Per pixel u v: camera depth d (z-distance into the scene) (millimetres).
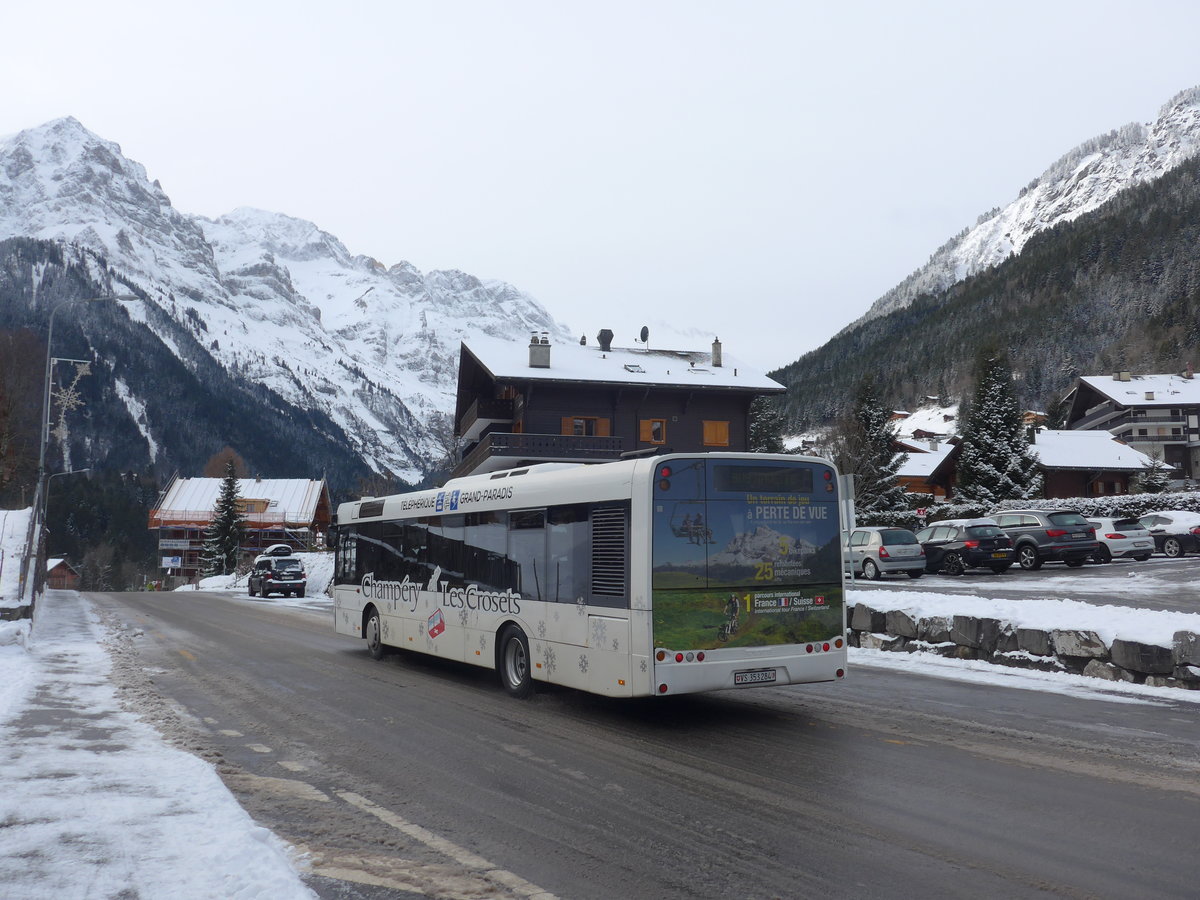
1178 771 7375
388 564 15648
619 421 49969
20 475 72062
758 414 74000
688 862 5414
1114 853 5488
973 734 8844
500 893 4934
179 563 107312
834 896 4875
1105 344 159250
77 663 15234
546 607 10945
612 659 9758
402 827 6098
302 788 7125
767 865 5352
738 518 9891
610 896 4898
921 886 5004
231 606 34844
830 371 195500
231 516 95812
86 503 141875
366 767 7836
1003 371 50156
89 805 6203
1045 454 60719
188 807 6156
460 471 57594
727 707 10680
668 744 8711
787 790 6980
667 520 9539
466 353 53875
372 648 16156
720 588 9680
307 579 52219
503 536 12023
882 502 49906
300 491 125438
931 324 197875
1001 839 5766
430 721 9977
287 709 10766
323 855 5516
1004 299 192250
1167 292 163500
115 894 4629
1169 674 11148
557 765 7879
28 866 5008
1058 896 4848
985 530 30078
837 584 10352
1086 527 30938
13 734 8820
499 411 52344
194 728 9547
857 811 6406
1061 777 7227
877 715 9930
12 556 47094
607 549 9961
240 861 5102
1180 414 84625
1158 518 35312
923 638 14586
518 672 11617
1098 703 10344
